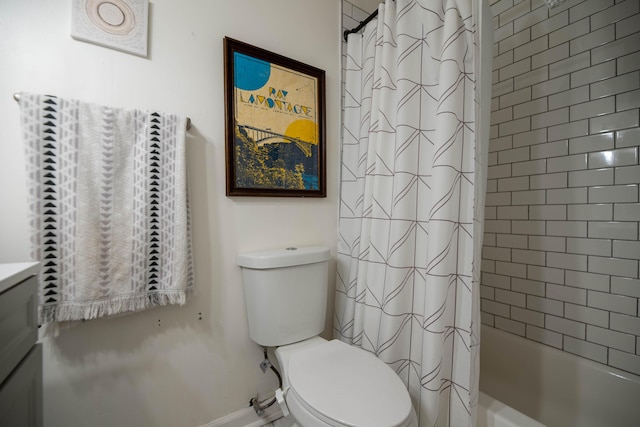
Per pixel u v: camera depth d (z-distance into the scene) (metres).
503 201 1.48
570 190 1.24
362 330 1.20
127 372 0.90
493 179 1.52
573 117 1.22
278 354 1.03
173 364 0.98
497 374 1.42
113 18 0.85
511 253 1.44
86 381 0.84
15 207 0.75
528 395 1.30
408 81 1.01
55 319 0.74
